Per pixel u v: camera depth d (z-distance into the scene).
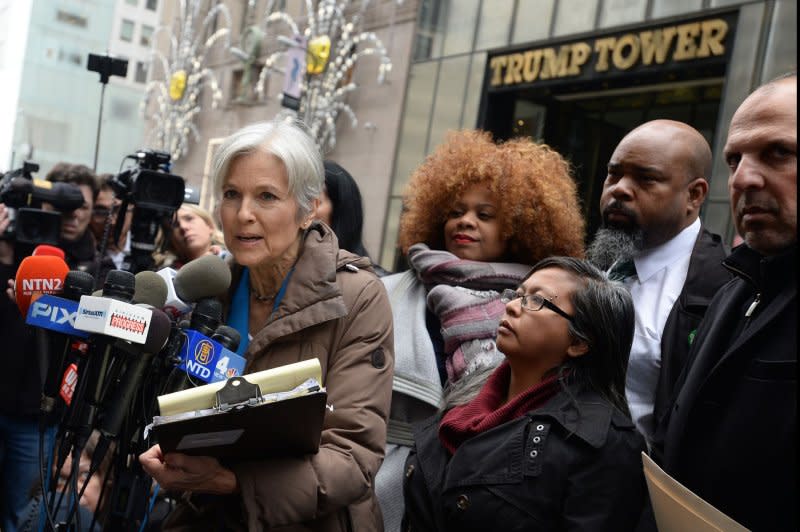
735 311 2.09
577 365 2.25
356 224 3.65
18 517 4.11
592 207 11.80
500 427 2.15
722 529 1.64
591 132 11.96
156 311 1.99
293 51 12.80
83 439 1.99
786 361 1.83
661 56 10.16
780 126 1.86
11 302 4.05
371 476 2.13
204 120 19.75
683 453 2.02
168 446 1.81
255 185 2.18
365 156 14.82
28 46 10.36
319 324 2.23
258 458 1.98
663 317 2.76
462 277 3.01
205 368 2.05
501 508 2.05
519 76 12.12
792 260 1.89
